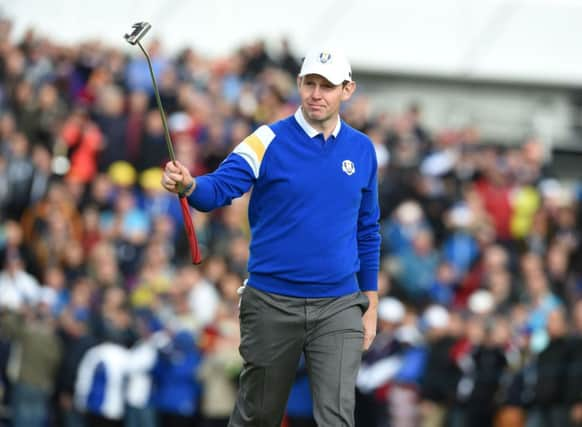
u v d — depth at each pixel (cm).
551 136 8369
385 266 5616
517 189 6369
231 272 5238
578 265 6147
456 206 6116
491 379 4678
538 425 4731
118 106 6159
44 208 5603
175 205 5734
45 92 6234
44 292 5031
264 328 2366
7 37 6950
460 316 4806
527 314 5112
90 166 6000
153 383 4638
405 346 4700
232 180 2312
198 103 6303
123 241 5484
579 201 6519
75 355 4678
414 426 4638
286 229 2344
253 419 2414
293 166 2339
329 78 2317
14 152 5809
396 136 6494
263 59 7119
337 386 2333
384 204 6069
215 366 4581
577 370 4709
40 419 4744
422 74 8394
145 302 4959
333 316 2361
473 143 6756
